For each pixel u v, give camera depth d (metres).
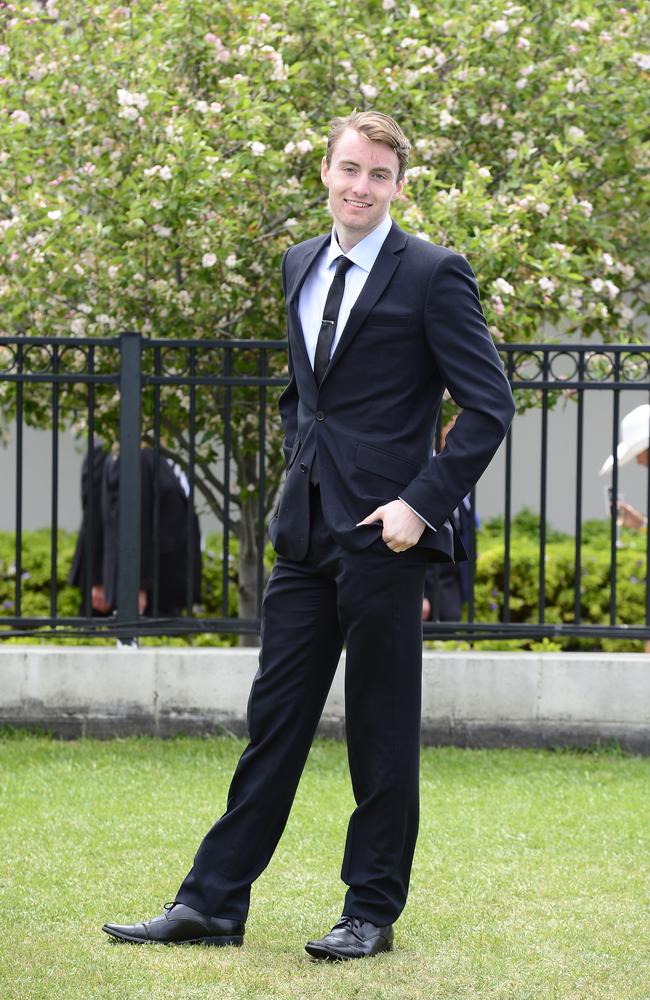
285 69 10.48
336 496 5.64
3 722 9.88
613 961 5.76
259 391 10.91
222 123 10.50
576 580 9.96
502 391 5.57
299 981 5.45
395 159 5.66
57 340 9.92
